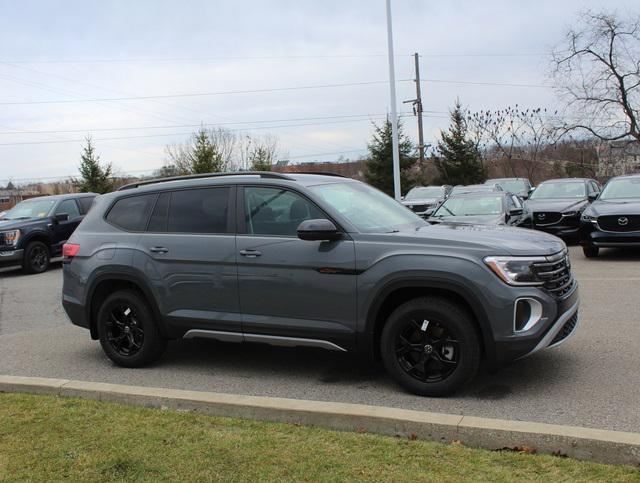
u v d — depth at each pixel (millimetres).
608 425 4035
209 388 5309
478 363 4625
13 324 8633
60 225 15453
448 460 3502
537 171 42531
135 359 5934
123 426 4195
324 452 3660
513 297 4480
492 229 5281
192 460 3619
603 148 36688
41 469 3580
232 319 5402
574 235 14930
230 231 5484
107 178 40312
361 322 4891
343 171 51656
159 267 5715
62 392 4922
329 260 4965
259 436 3945
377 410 4062
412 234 4926
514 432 3613
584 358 5523
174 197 5898
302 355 6172
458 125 43219
